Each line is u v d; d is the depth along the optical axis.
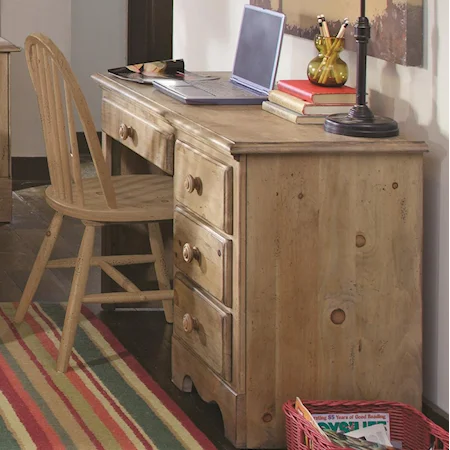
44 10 5.99
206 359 2.86
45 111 3.37
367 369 2.75
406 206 2.68
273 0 3.66
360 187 2.65
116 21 7.00
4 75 5.04
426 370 2.86
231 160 2.63
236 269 2.65
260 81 3.32
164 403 3.05
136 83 3.56
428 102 2.73
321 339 2.71
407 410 2.71
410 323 2.74
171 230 3.89
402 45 2.75
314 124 2.87
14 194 5.75
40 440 2.78
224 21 4.08
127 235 3.91
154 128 3.19
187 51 4.53
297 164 2.62
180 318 3.07
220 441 2.81
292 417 2.59
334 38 2.99
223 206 2.65
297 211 2.64
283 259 2.65
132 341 3.59
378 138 2.67
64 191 3.33
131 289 3.46
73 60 6.99
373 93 3.02
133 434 2.83
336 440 2.53
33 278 3.66
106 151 3.78
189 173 2.90
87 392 3.12
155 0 6.78
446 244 2.71
